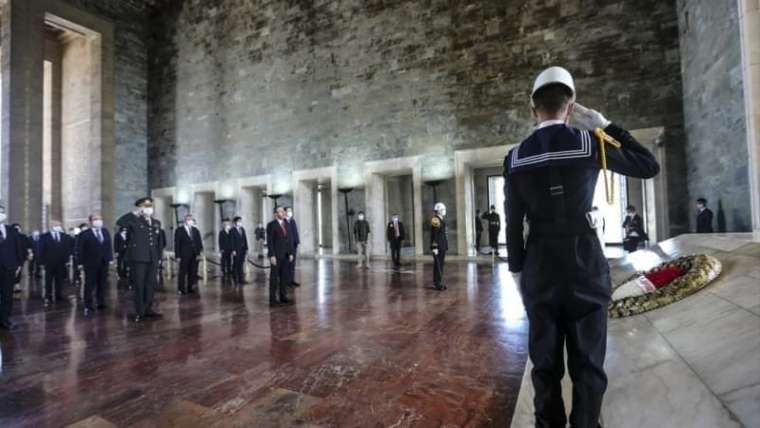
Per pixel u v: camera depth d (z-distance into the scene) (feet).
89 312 20.68
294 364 11.68
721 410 4.94
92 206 60.85
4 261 17.17
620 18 37.81
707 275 9.11
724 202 27.04
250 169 57.93
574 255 4.80
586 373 4.67
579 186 4.88
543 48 41.01
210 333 15.53
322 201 65.41
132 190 64.49
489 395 9.19
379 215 50.29
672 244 15.40
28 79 52.11
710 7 27.84
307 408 8.80
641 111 36.81
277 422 8.19
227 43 60.29
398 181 65.87
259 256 53.26
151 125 67.05
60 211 66.95
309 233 54.80
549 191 4.95
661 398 5.95
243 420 8.32
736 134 24.63
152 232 19.07
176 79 64.90
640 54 36.99
